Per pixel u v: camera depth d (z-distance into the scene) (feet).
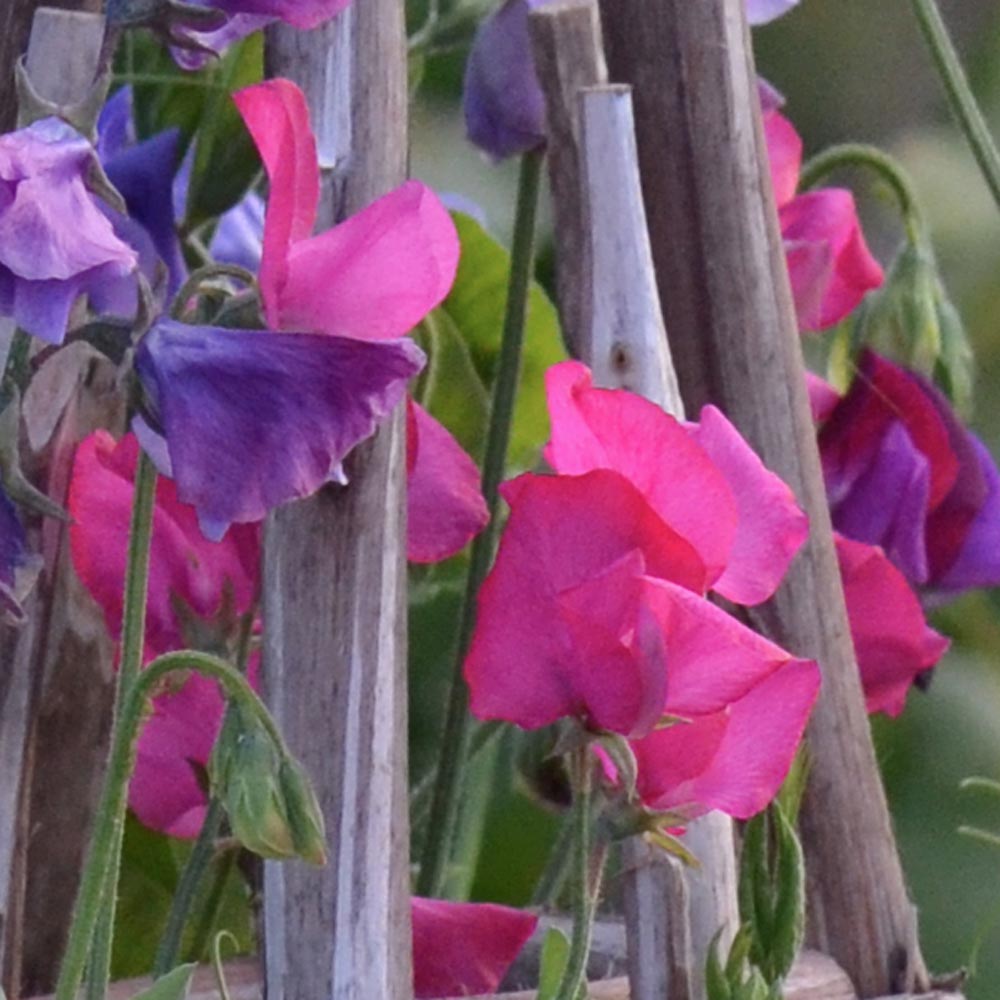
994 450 9.42
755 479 5.12
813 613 5.35
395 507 5.11
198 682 5.23
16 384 5.04
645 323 5.24
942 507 5.52
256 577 5.20
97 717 5.27
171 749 5.25
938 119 10.81
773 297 5.35
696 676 5.04
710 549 5.05
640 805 5.07
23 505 5.06
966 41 10.91
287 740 5.09
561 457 5.07
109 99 5.39
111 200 5.00
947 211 10.13
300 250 5.04
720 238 5.34
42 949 5.29
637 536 5.02
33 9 5.21
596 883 5.08
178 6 5.05
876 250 10.02
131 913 5.49
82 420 5.20
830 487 5.52
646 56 5.34
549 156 5.30
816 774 5.35
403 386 5.00
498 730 5.64
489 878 5.78
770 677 5.08
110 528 5.19
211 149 5.45
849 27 10.69
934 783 7.13
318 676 5.09
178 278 5.27
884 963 5.36
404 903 5.10
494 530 5.46
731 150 5.34
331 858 5.09
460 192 7.86
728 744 5.08
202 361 4.99
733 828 5.34
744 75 5.35
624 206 5.25
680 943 5.19
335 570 5.10
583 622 5.02
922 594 5.56
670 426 5.04
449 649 5.69
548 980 5.08
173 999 4.99
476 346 5.77
